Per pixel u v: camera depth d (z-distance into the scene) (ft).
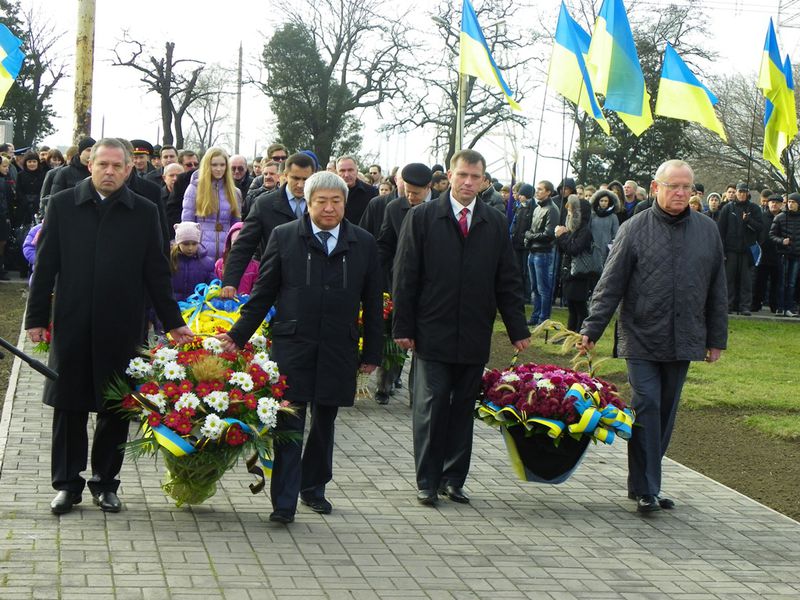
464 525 20.94
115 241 19.90
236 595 16.25
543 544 19.98
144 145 40.22
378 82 132.57
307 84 137.28
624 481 25.12
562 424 22.15
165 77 132.05
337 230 20.97
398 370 34.78
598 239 46.96
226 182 34.88
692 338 22.36
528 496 23.41
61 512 19.80
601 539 20.51
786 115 50.01
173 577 16.85
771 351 48.08
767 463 27.96
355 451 26.53
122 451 20.59
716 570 18.98
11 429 26.45
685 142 120.37
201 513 20.56
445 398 22.25
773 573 18.97
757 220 61.82
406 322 22.36
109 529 19.13
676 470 26.53
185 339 20.88
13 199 60.13
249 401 19.69
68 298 19.74
